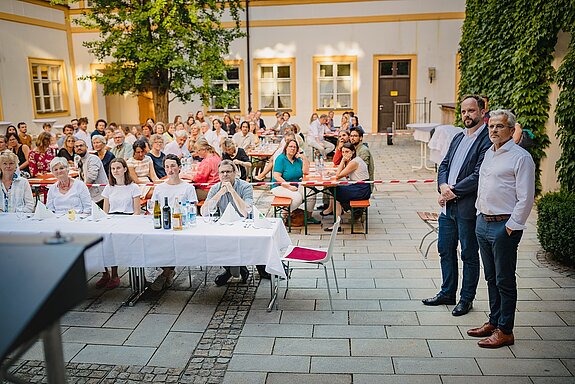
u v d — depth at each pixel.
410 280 5.61
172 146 9.90
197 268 6.18
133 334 4.55
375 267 6.04
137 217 5.55
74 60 18.77
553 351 4.07
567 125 7.16
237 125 15.35
